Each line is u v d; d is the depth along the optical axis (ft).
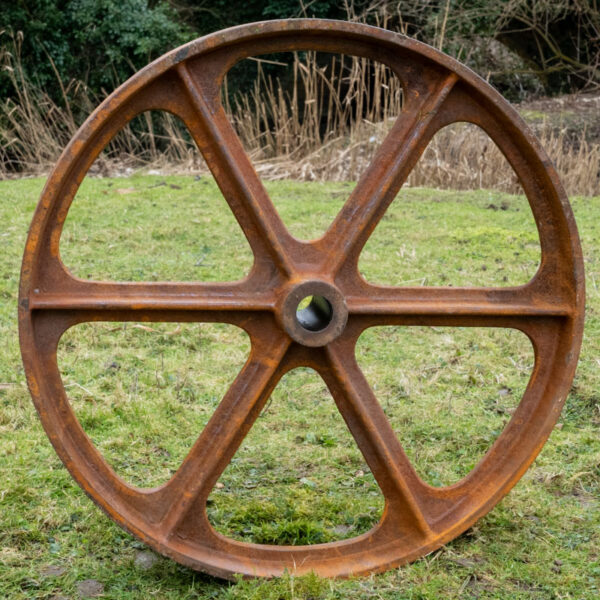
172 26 53.57
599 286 19.83
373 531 9.29
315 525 10.22
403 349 16.62
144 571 9.09
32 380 8.03
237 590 8.57
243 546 8.93
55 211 8.22
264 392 9.03
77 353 15.81
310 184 32.73
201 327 17.42
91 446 8.54
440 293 9.32
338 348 9.11
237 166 8.64
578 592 8.80
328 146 38.24
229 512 10.53
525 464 9.51
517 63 61.82
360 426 9.23
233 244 23.31
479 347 16.67
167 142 51.96
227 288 8.80
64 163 7.97
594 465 11.74
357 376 9.19
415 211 27.45
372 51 8.78
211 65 8.48
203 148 8.68
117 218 25.63
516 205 28.55
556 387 9.53
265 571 8.84
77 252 22.16
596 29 59.47
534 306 9.43
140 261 21.49
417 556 9.24
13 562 9.14
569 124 50.52
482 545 9.69
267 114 61.72
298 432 13.10
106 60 53.06
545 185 9.20
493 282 20.15
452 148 36.52
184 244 23.31
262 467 11.88
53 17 49.06
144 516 8.68
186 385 14.70
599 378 14.79
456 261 21.91
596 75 62.54
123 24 51.96
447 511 9.48
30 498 10.47
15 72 47.16
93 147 8.23
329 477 11.65
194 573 9.05
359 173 35.99
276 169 36.81
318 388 14.80
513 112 8.89
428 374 15.44
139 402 13.69
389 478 9.23
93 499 8.36
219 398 14.30
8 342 15.90
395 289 9.22
